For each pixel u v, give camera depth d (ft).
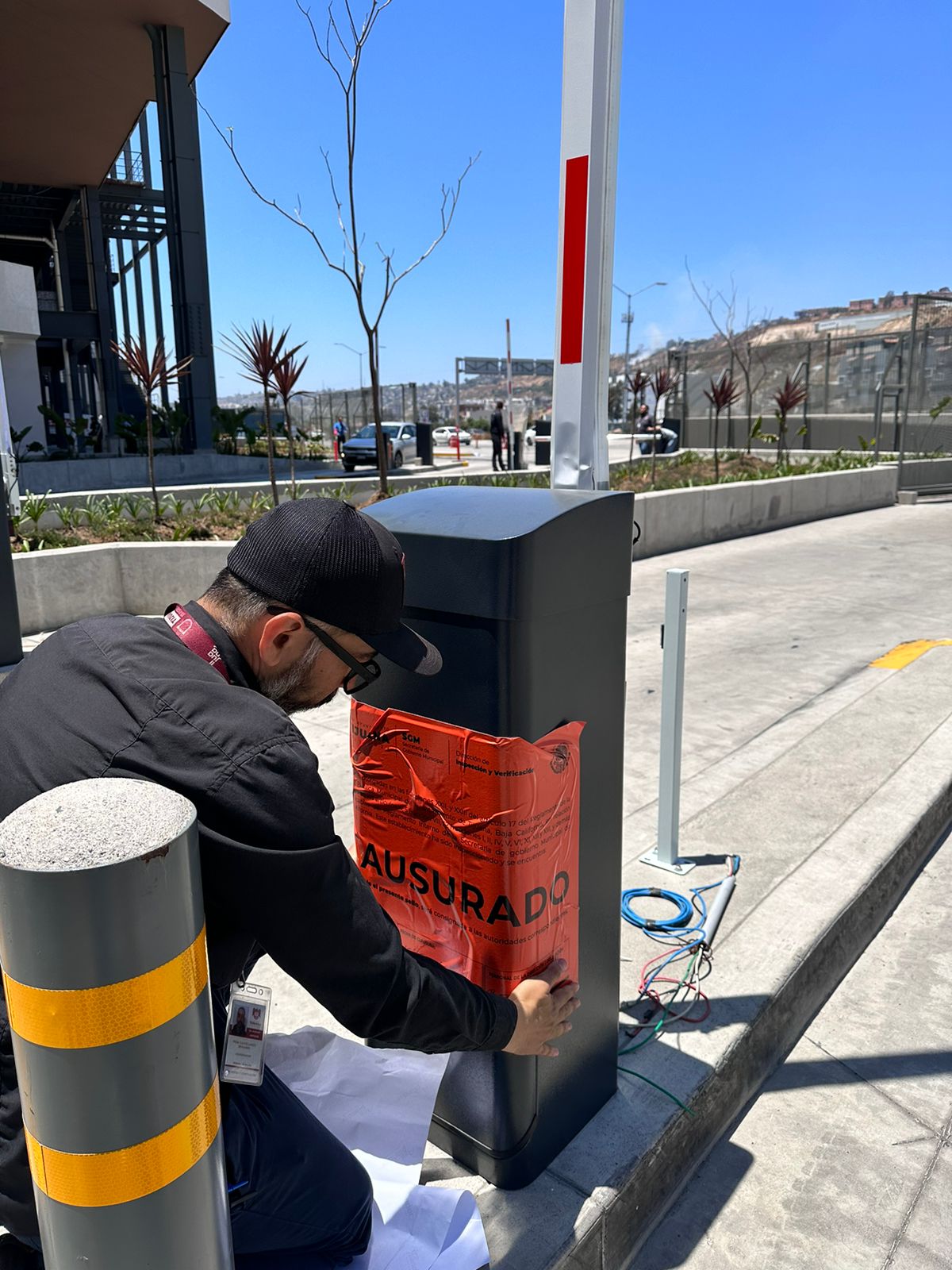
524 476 42.78
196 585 22.80
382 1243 5.29
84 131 81.20
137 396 95.25
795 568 30.25
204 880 3.70
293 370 29.45
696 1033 7.59
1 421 24.80
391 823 5.88
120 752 3.68
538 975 5.55
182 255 68.85
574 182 6.66
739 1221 6.63
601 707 5.92
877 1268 6.24
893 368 55.31
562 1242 5.62
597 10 6.29
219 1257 3.63
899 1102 7.78
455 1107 6.10
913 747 13.43
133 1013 3.05
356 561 4.04
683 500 33.71
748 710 16.06
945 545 34.06
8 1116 4.00
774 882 9.84
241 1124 4.54
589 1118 6.61
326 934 3.86
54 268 126.31
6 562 17.69
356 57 19.20
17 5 58.90
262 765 3.67
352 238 21.20
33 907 2.87
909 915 10.49
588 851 6.05
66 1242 3.30
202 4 61.31
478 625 5.15
